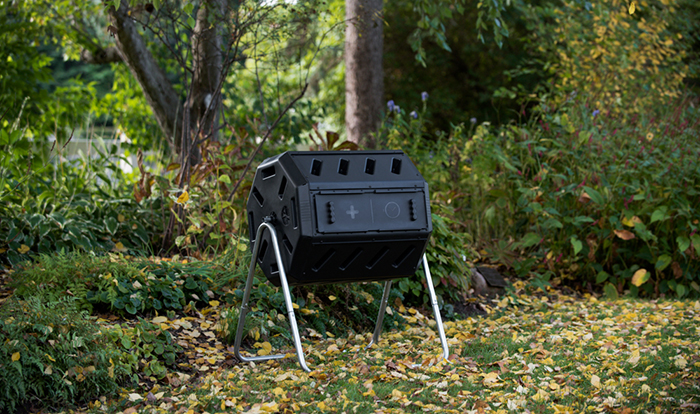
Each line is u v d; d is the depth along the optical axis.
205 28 5.31
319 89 18.56
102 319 3.45
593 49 8.61
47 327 2.97
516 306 5.26
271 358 3.54
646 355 3.57
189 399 2.84
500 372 3.30
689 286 5.97
